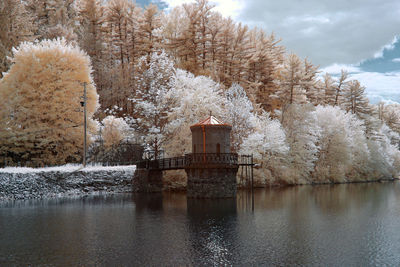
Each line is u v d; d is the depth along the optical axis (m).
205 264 15.98
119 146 46.66
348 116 75.94
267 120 56.56
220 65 68.62
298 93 65.81
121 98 64.50
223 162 34.72
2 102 41.62
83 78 45.06
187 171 36.72
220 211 29.03
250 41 78.88
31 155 43.53
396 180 81.62
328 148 68.00
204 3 68.00
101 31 68.31
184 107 46.56
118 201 33.88
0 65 53.00
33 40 57.97
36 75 42.22
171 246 18.69
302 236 21.14
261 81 73.56
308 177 62.53
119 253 17.44
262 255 17.33
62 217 25.83
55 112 42.38
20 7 59.56
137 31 68.00
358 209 31.58
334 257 17.17
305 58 81.12
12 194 34.00
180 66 63.97
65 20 68.62
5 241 19.42
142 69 54.78
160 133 45.75
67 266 15.59
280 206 32.72
